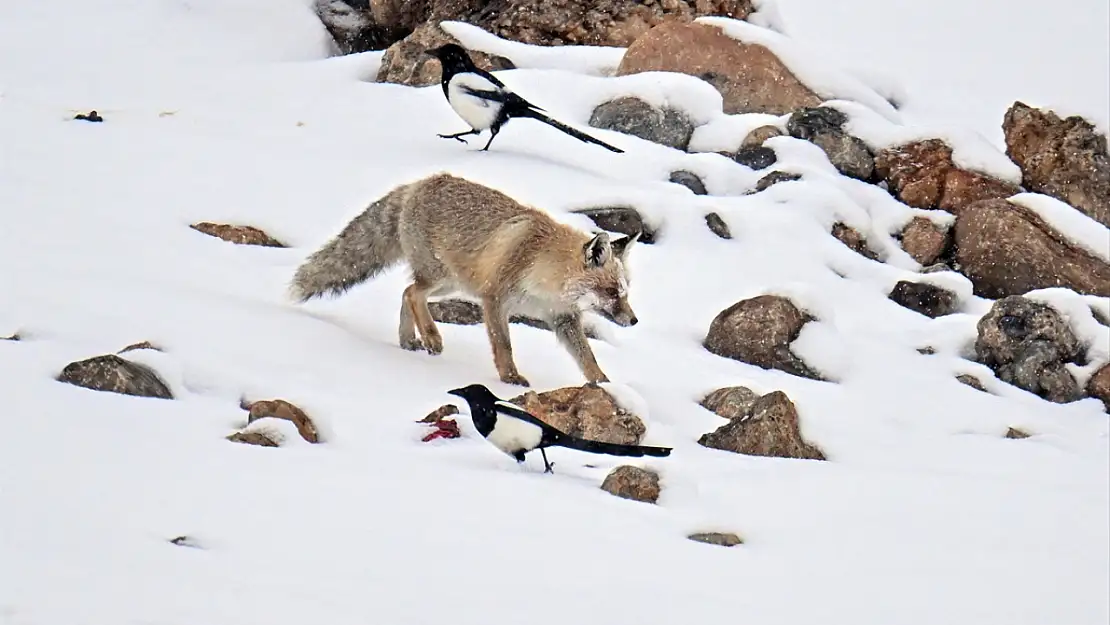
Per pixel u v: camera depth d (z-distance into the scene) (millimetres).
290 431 19703
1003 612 15977
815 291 32312
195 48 54031
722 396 26719
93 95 45062
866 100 49344
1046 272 38844
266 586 13141
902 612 15531
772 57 48875
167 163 36469
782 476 22047
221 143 39062
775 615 14703
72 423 18125
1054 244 39469
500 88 39406
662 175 40969
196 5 57250
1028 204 40688
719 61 48688
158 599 12352
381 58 51219
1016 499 22094
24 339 22453
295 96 46656
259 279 29812
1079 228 40125
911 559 18047
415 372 25578
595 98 45438
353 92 46906
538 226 27062
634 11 54281
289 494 16547
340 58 52031
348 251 28875
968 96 68312
